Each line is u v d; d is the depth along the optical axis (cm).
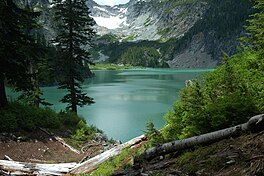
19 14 2156
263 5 1270
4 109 2061
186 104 1057
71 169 1412
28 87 2162
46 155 1772
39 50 2183
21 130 1948
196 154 772
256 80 1086
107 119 3931
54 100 5556
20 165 1342
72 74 2830
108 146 2145
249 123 757
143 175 778
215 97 1047
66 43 2853
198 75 1344
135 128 3444
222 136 796
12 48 1945
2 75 2061
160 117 4012
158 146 908
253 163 607
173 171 732
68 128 2367
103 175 1108
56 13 2833
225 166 654
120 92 6962
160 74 15188
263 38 1203
